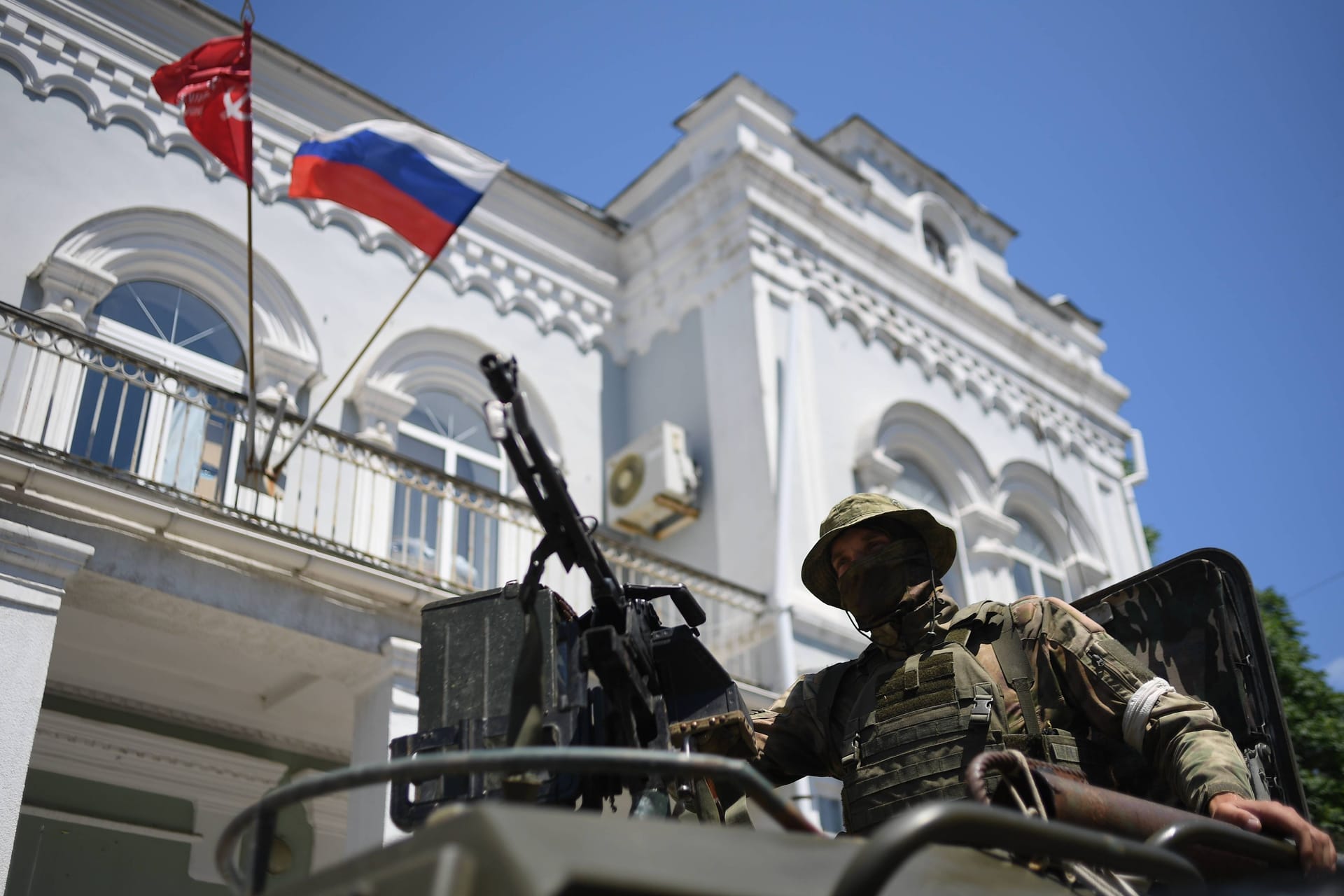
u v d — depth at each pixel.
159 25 12.73
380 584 9.76
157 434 10.86
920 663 3.68
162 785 11.00
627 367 15.45
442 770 2.20
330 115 13.83
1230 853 2.73
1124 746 3.58
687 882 1.63
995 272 18.12
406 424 13.21
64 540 8.33
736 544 13.09
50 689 10.71
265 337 12.27
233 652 10.34
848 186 16.48
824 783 11.43
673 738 3.42
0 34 11.62
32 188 11.28
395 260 13.76
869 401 14.83
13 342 9.71
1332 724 18.19
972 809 1.92
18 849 10.11
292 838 11.59
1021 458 16.52
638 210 16.48
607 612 3.20
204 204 12.41
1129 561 17.55
